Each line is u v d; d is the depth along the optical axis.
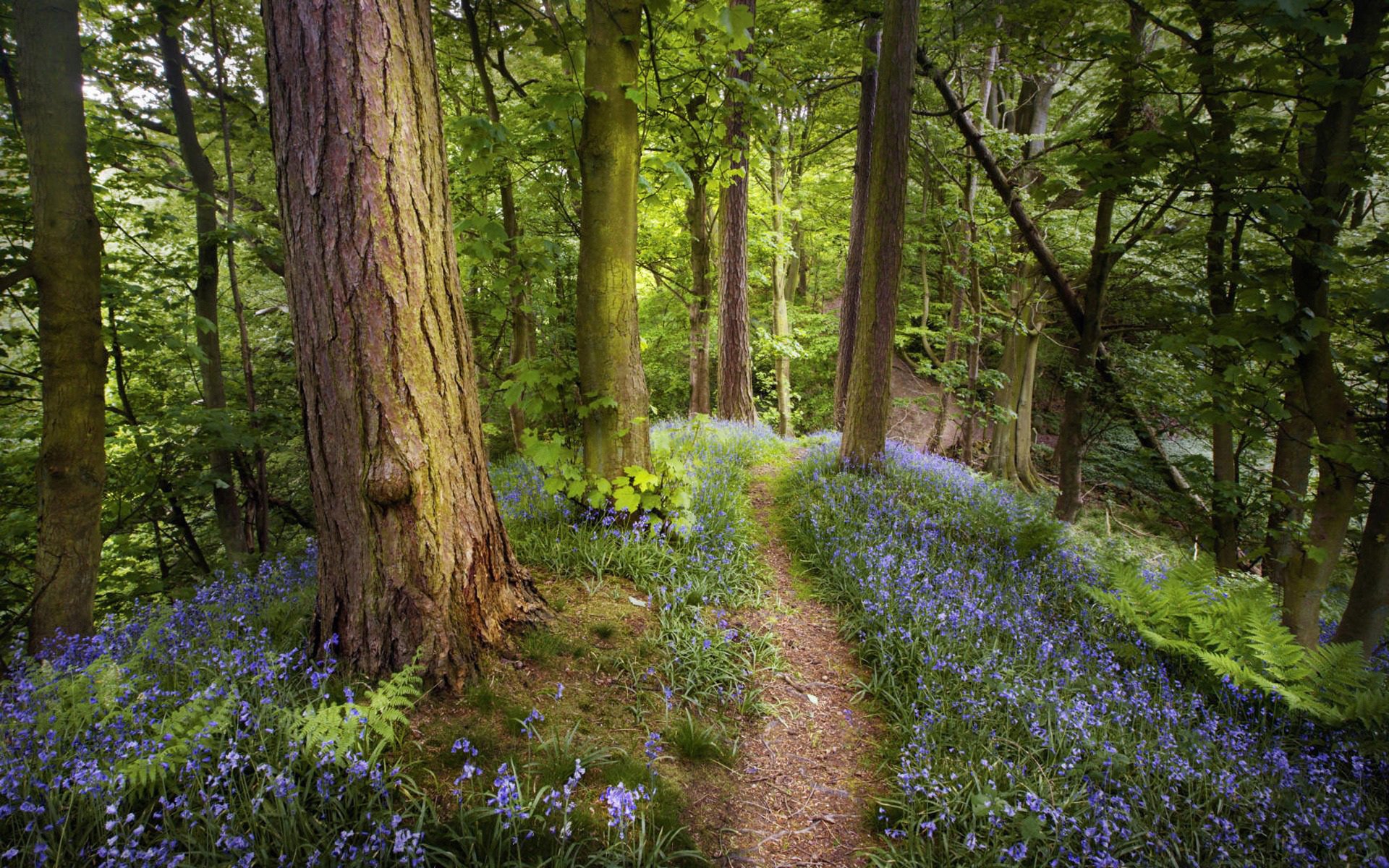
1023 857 2.82
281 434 12.03
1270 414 4.84
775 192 17.30
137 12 6.89
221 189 8.70
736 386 13.89
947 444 19.09
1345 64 4.34
